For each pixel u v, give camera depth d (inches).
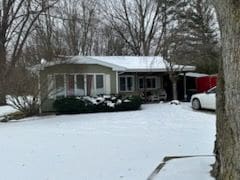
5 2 1373.0
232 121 203.6
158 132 631.8
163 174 289.4
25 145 546.6
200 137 564.4
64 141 569.6
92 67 1131.9
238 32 193.9
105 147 502.0
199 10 1446.9
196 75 1352.1
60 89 1077.8
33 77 1016.2
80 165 401.4
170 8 1669.5
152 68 1201.4
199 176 276.2
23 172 383.9
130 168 374.0
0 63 1058.7
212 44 1424.7
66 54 1162.0
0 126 824.3
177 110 984.3
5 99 1027.3
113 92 1147.9
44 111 1061.1
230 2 195.8
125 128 701.3
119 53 2025.1
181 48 1268.5
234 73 196.1
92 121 838.5
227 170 235.0
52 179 352.5
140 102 1064.2
